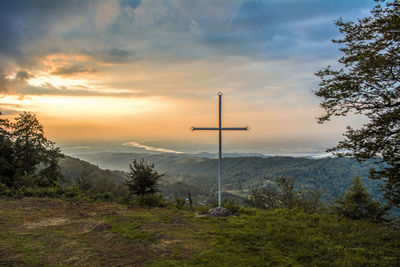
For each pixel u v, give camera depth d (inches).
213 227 288.0
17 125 806.5
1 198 432.8
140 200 447.2
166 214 358.0
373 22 304.7
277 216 364.2
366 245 236.1
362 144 298.5
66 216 323.9
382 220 399.2
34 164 823.7
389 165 296.0
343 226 295.3
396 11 282.0
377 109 319.6
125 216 326.6
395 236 261.0
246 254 206.1
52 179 840.3
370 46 312.0
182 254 205.2
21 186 527.8
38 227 273.1
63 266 180.9
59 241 231.5
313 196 702.5
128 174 474.0
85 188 781.9
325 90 343.0
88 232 258.7
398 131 293.3
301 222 321.4
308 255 207.0
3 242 225.0
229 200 453.4
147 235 245.9
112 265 183.9
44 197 462.6
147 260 192.7
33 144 811.4
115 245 223.5
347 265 191.0
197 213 365.7
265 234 258.1
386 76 299.7
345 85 319.6
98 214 337.7
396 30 276.5
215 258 195.3
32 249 210.8
